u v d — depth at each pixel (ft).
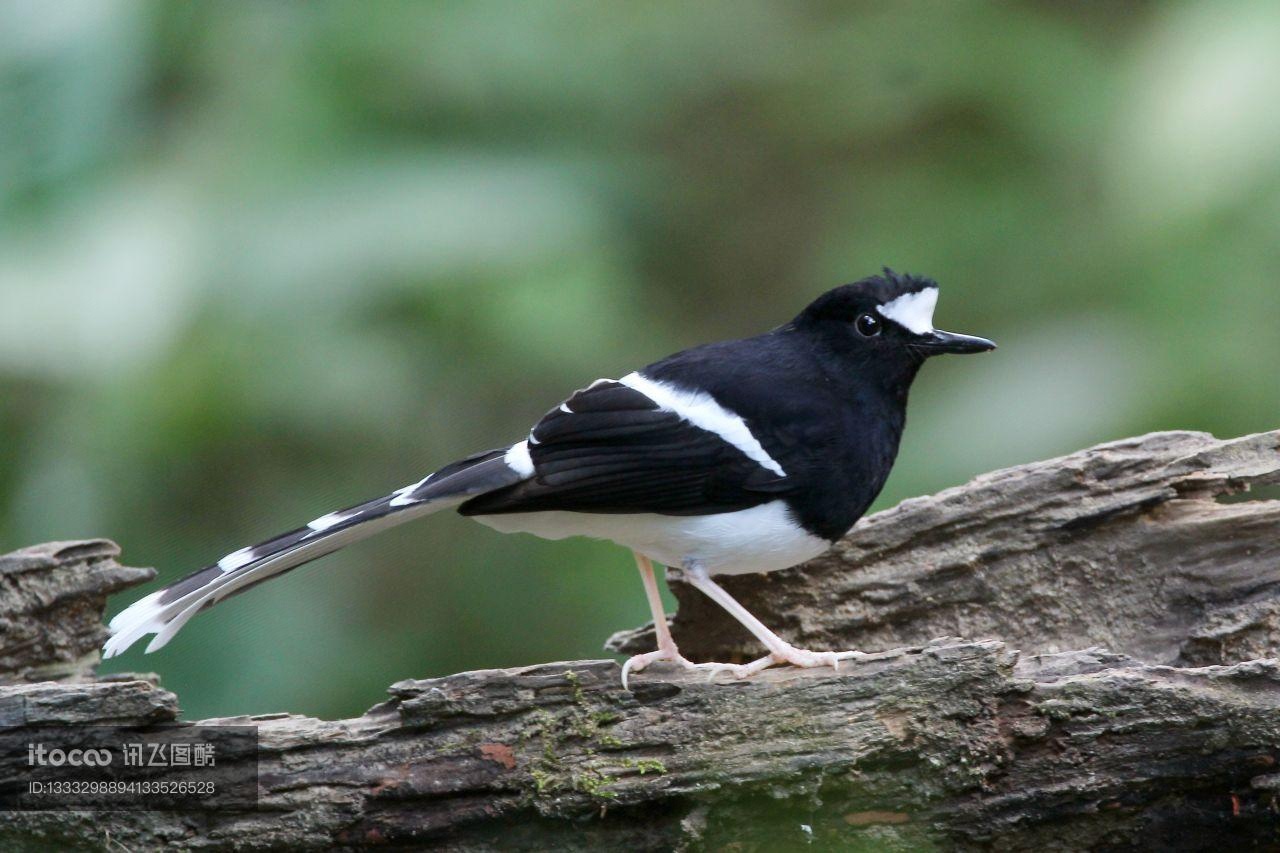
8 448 37.32
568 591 41.52
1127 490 29.99
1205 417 37.78
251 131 39.37
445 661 40.96
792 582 31.17
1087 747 25.23
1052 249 43.45
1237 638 28.89
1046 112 45.01
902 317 30.09
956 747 25.22
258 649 38.42
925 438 40.60
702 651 31.63
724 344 31.09
